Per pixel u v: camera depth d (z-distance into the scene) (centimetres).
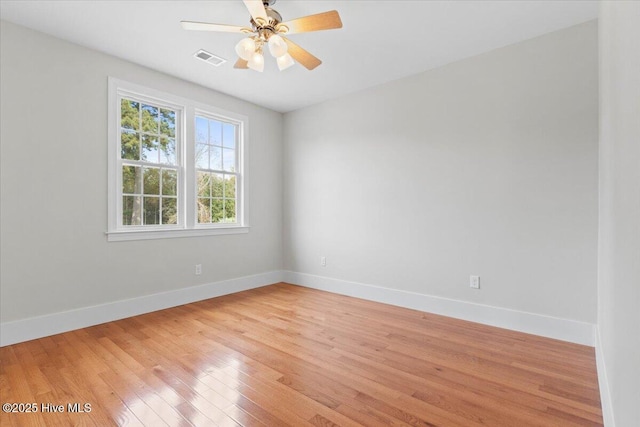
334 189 422
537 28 263
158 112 352
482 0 228
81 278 291
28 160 262
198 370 214
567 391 189
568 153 261
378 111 378
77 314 287
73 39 280
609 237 162
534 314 276
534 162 276
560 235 264
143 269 333
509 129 289
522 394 186
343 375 208
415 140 348
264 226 460
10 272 254
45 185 271
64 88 281
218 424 161
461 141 316
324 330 286
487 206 301
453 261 321
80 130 290
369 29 264
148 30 267
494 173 297
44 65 271
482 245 304
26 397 182
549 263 269
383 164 375
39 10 240
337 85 379
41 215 269
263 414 168
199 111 382
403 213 358
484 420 163
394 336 272
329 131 427
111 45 290
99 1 230
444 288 328
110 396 184
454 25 259
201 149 392
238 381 200
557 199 266
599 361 202
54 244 276
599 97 236
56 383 197
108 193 308
